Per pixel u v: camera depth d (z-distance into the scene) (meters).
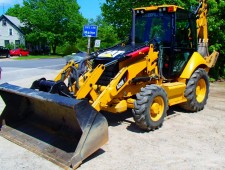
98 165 4.69
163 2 12.66
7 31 53.41
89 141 4.65
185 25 7.55
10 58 35.97
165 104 6.37
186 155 5.13
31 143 5.29
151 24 7.29
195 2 12.17
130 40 7.53
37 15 51.16
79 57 7.15
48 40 51.69
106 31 35.41
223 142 5.74
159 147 5.44
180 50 7.34
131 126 6.55
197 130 6.41
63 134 5.23
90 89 5.89
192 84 7.48
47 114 5.54
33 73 17.47
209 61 8.55
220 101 9.32
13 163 4.70
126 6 14.62
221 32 13.38
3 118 5.95
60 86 5.58
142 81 6.50
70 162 4.48
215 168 4.68
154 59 6.67
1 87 5.86
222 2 12.96
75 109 4.51
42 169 4.52
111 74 6.36
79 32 53.62
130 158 4.96
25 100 5.89
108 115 7.37
